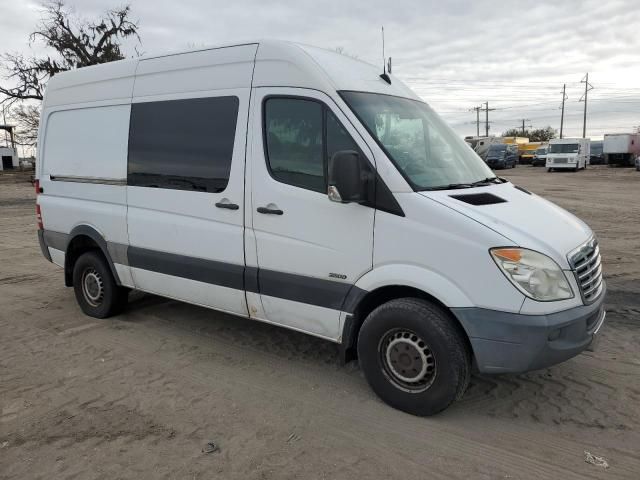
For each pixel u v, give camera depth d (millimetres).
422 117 4457
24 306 6445
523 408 3852
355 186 3549
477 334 3383
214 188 4547
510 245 3316
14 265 8867
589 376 4316
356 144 3764
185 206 4773
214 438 3512
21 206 19328
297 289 4125
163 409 3895
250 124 4309
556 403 3912
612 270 7777
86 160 5707
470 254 3375
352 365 4617
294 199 4055
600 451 3336
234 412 3844
